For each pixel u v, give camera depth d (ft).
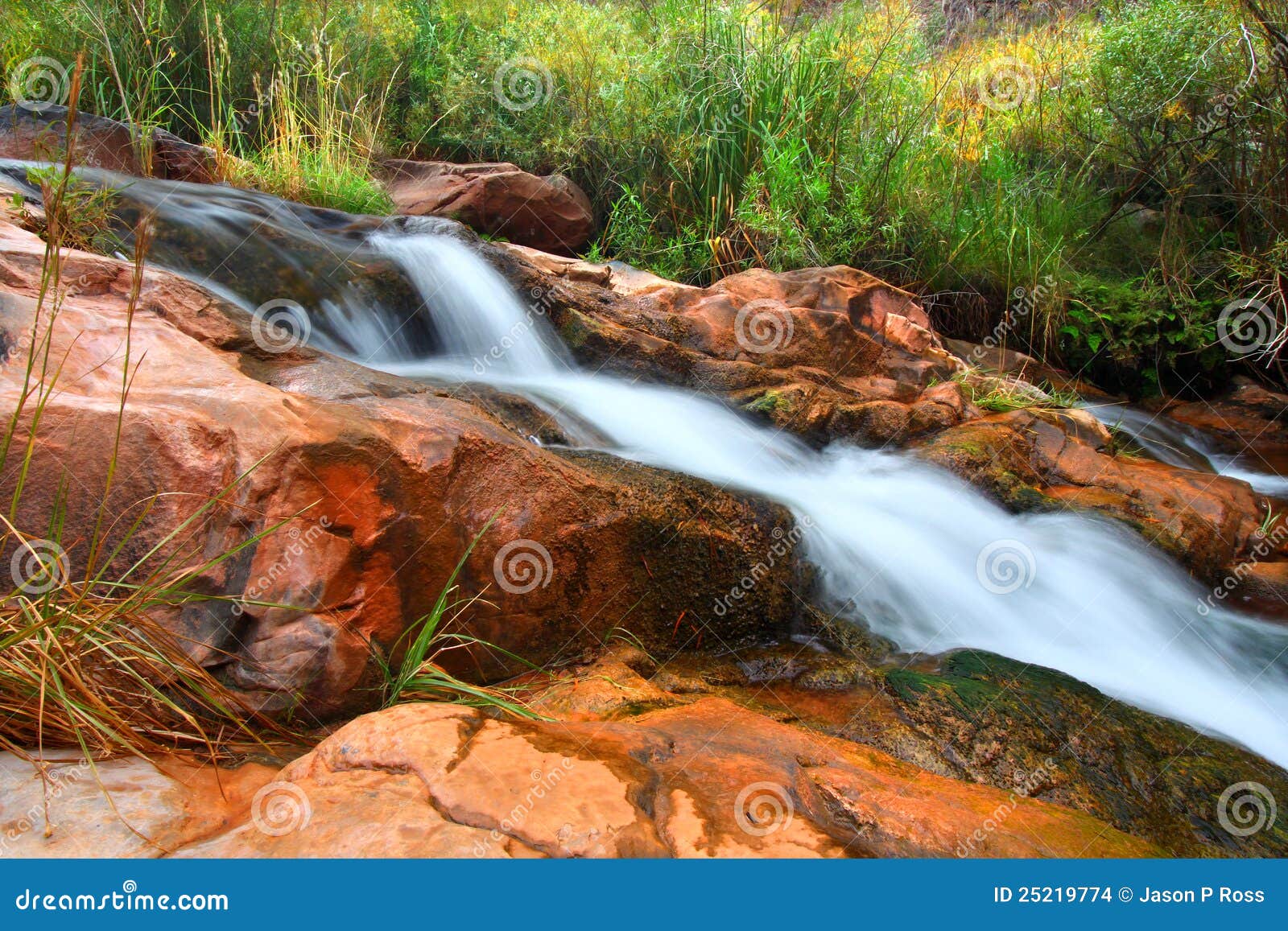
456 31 34.17
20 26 24.85
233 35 28.02
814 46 28.66
